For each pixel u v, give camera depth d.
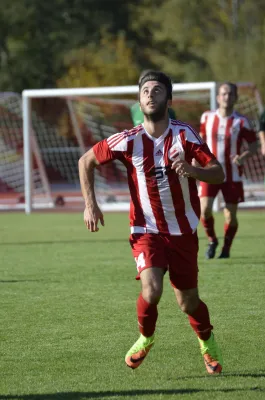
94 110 67.31
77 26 109.94
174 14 102.75
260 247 29.23
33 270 24.36
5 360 13.67
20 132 66.06
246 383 12.00
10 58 103.25
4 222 43.53
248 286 20.78
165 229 12.22
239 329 15.80
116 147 12.22
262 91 92.62
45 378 12.50
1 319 17.12
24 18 106.19
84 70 88.69
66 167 66.25
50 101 68.69
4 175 64.50
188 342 14.82
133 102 55.59
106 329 16.03
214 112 26.62
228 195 25.75
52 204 54.09
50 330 16.00
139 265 12.04
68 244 31.55
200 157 12.05
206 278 22.16
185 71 101.06
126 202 54.41
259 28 100.25
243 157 25.45
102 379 12.41
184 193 12.21
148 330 12.34
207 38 101.81
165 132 12.16
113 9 117.19
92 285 21.45
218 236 33.66
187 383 12.08
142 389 11.80
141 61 107.50
